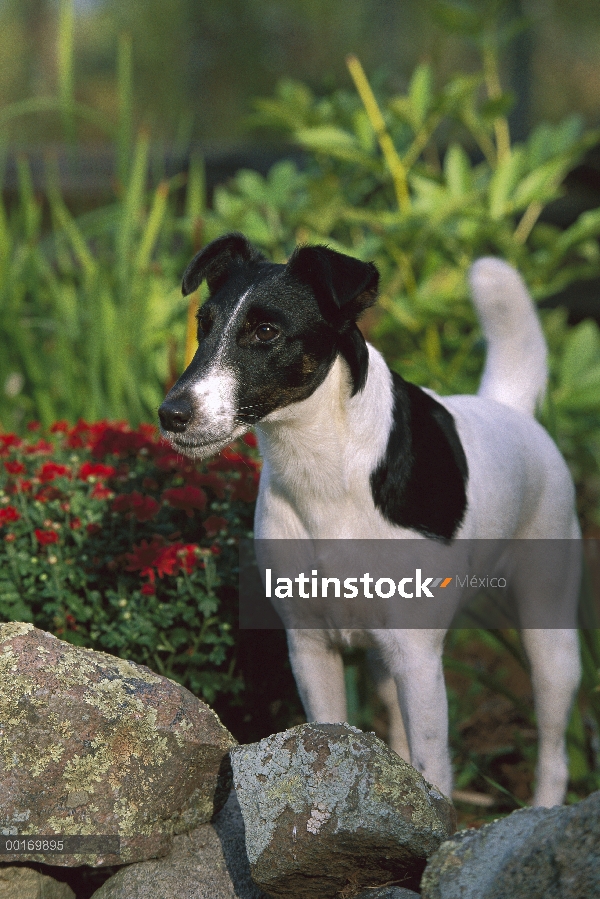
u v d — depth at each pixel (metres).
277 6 16.98
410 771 1.99
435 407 2.63
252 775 2.04
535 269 4.62
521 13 7.07
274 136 13.98
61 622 2.80
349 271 2.24
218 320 2.31
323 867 1.99
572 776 3.19
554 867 1.68
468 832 1.89
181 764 2.16
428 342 4.84
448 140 6.86
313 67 17.02
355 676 3.24
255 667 2.97
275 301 2.27
